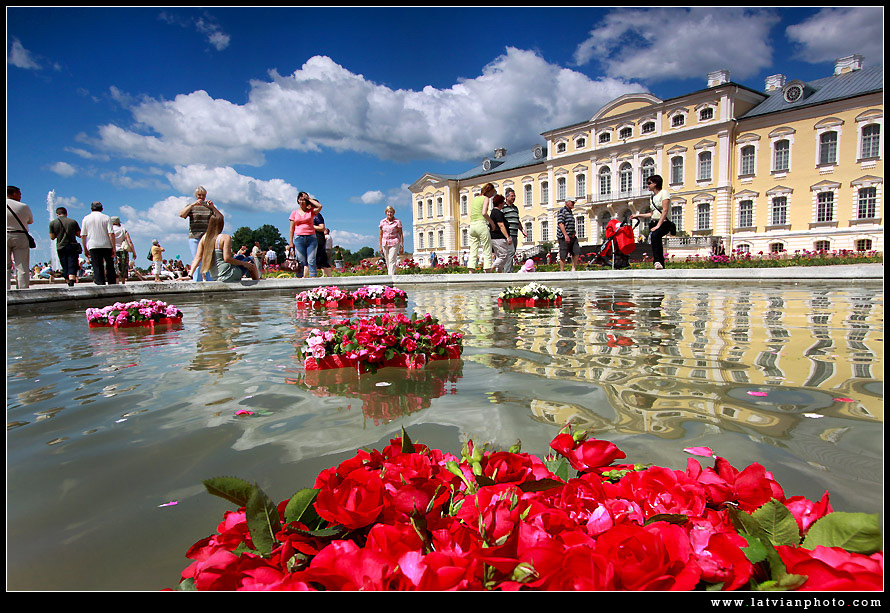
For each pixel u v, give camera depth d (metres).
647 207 40.25
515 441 1.42
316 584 0.65
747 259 20.92
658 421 1.57
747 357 2.54
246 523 0.76
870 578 0.56
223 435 1.53
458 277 11.09
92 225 8.72
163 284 8.17
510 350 2.88
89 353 3.14
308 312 5.77
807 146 33.19
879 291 6.96
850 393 1.84
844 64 35.16
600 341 3.14
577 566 0.56
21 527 1.01
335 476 0.84
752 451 1.31
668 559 0.62
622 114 41.34
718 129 36.31
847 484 1.11
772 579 0.62
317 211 10.74
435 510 0.77
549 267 15.88
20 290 6.28
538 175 49.22
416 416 1.68
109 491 1.17
